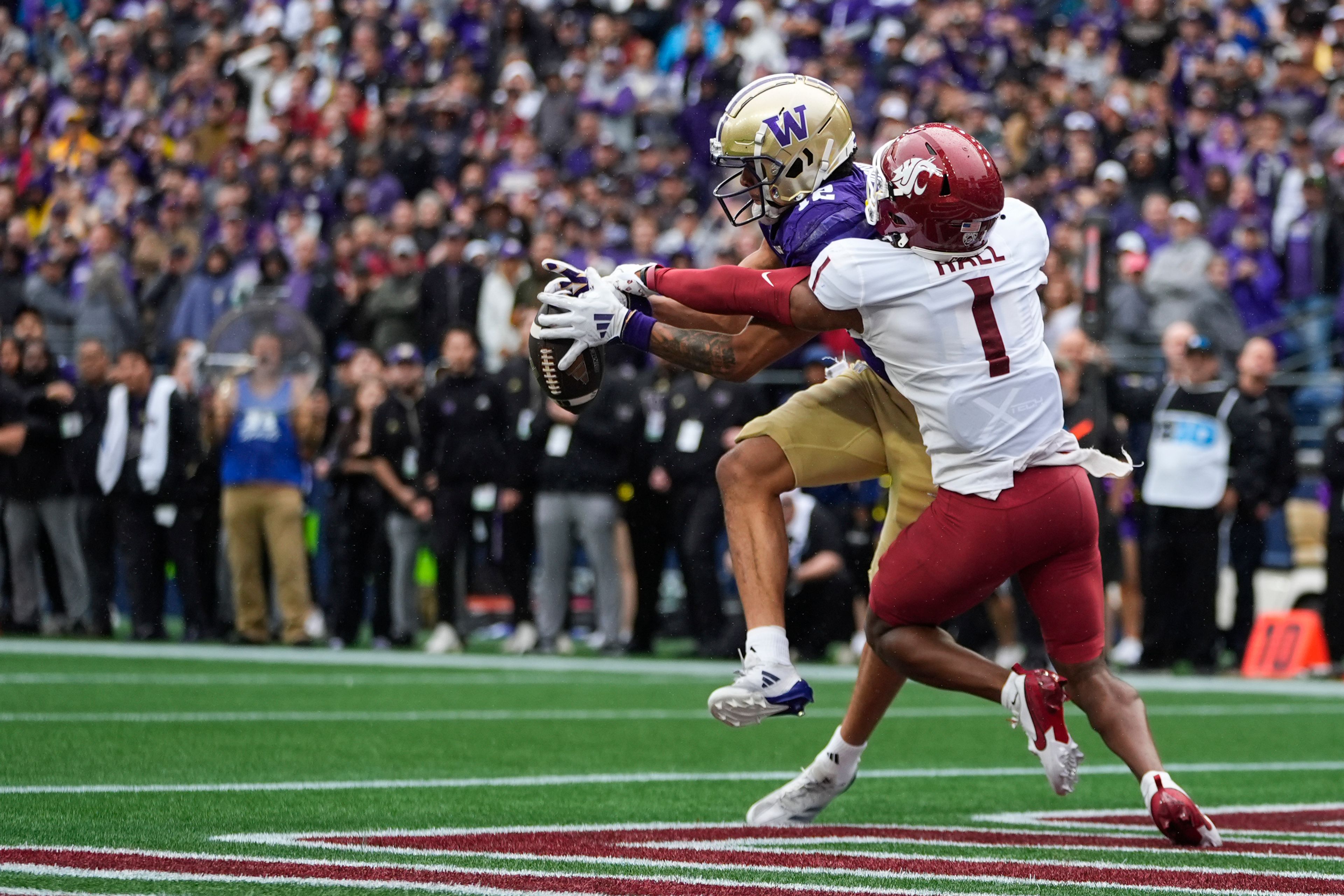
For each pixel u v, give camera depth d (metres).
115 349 58.28
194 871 12.95
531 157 63.56
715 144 16.72
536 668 40.16
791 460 16.56
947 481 15.80
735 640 44.16
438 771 21.17
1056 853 14.95
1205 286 46.16
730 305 16.02
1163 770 15.99
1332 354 48.25
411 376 46.53
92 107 79.00
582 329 16.69
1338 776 22.22
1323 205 50.44
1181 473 40.72
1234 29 64.12
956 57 63.59
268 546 47.69
